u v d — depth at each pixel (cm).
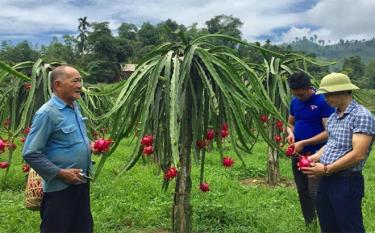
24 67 559
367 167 966
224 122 409
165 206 522
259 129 392
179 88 357
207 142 417
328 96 320
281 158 1012
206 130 390
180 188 395
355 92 643
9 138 531
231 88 368
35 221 463
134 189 622
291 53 619
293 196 625
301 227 463
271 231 448
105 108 893
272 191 654
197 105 379
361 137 303
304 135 428
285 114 613
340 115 321
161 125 379
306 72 613
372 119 306
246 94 360
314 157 357
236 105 365
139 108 388
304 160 330
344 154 315
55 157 305
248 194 631
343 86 312
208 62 358
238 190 658
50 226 311
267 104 376
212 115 384
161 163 386
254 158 1014
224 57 399
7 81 617
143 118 355
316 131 423
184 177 393
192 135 383
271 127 669
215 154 1023
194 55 376
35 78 519
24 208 509
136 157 361
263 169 841
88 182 332
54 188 308
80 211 325
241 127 365
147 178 696
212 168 839
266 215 502
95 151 333
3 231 438
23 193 599
